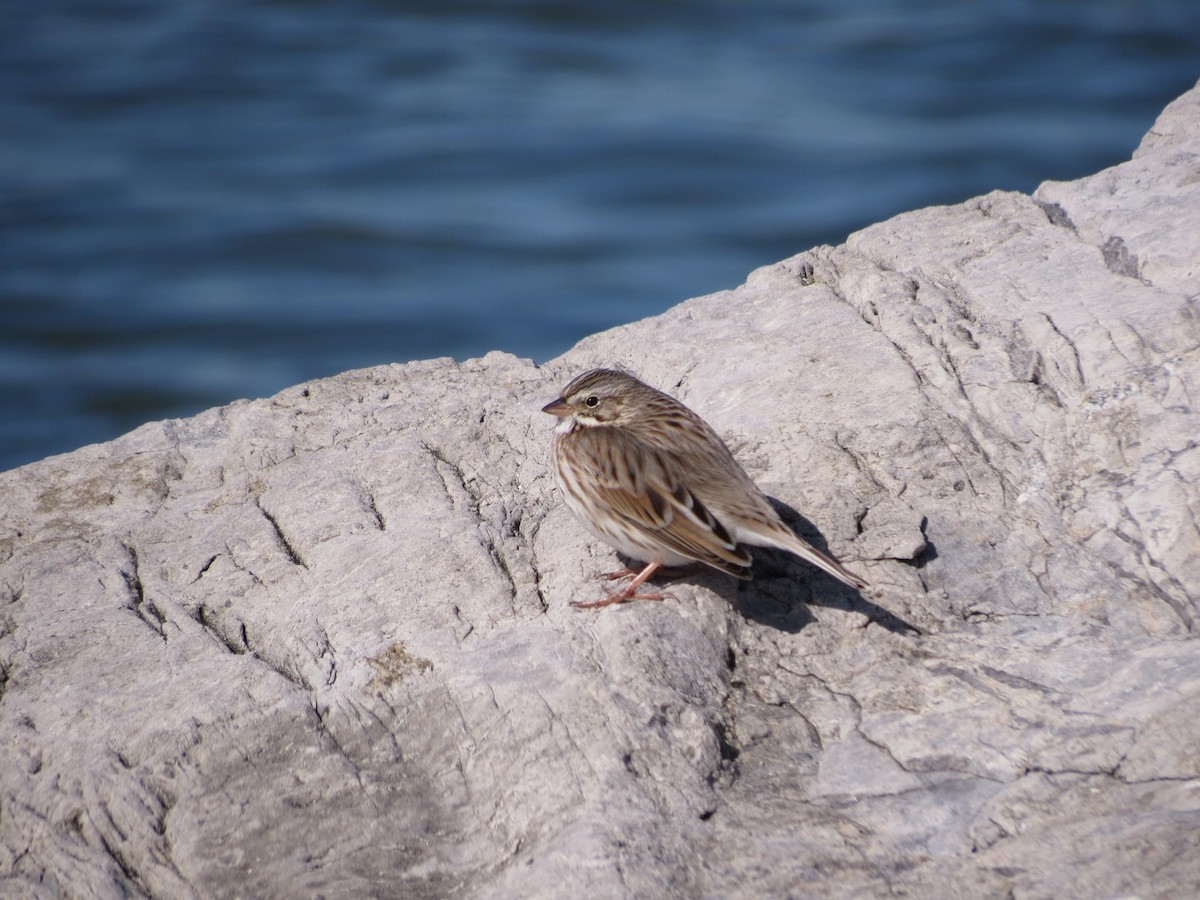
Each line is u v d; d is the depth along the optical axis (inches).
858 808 381.7
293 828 391.2
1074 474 500.4
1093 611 447.8
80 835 394.0
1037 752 391.2
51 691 443.8
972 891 348.5
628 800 378.9
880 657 435.2
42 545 525.0
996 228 652.1
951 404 535.2
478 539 495.5
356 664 443.2
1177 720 390.3
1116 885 342.0
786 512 486.6
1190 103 714.2
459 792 398.3
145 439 596.7
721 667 430.9
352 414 596.1
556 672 424.2
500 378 622.2
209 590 489.7
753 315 625.3
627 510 448.1
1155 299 565.9
